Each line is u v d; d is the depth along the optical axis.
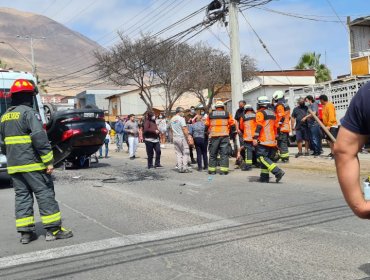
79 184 11.89
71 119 13.99
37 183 6.21
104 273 4.91
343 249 5.27
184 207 8.20
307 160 13.96
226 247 5.61
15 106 6.25
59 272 5.01
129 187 10.99
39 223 7.51
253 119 12.99
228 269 4.82
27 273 5.03
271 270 4.71
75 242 6.18
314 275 4.51
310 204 7.85
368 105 2.14
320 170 11.91
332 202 7.91
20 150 6.14
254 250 5.43
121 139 24.14
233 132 13.18
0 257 5.66
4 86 11.85
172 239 6.09
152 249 5.68
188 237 6.15
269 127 10.57
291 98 19.94
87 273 4.94
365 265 4.72
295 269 4.70
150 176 12.91
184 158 13.41
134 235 6.39
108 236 6.41
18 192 6.28
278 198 8.58
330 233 5.96
